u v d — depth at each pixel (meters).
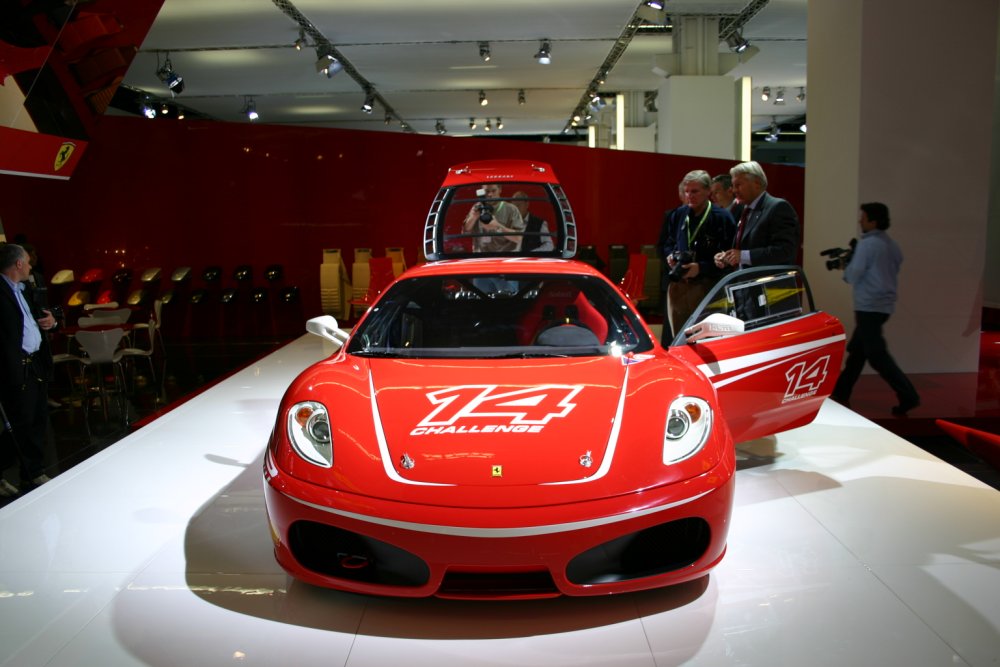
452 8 9.23
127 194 9.45
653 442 2.08
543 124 19.77
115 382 6.24
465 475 1.96
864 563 2.41
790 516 2.80
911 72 5.16
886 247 4.36
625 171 10.41
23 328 3.61
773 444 3.71
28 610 2.20
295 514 2.04
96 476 3.40
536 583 1.98
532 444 2.04
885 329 5.47
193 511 2.96
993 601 2.17
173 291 9.51
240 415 4.58
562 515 1.88
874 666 1.86
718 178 4.87
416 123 19.09
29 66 3.94
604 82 14.45
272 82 13.50
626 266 10.37
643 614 2.12
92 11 4.09
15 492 3.60
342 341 3.12
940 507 2.87
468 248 5.65
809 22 5.93
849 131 5.35
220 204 9.63
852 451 3.58
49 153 4.36
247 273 9.59
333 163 9.74
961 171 5.26
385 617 2.13
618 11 9.55
